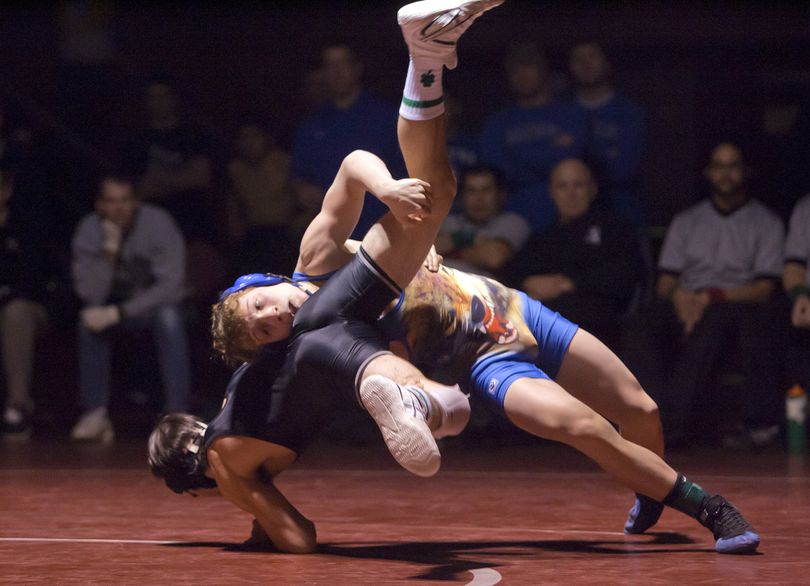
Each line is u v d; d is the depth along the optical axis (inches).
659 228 573.6
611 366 236.8
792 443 438.0
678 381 441.7
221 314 221.0
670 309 470.3
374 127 496.1
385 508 295.7
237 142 561.0
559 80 625.0
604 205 483.5
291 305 217.8
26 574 201.6
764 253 461.7
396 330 227.6
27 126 674.2
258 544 232.4
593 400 239.5
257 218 542.9
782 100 695.7
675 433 438.6
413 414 191.3
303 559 216.4
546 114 498.0
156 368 512.1
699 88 696.4
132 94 708.7
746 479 350.3
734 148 466.0
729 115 697.0
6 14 716.0
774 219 465.7
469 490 331.9
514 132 501.0
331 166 498.3
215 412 505.0
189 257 534.3
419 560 214.8
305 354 211.6
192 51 721.6
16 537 248.1
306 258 228.7
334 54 495.5
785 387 451.8
